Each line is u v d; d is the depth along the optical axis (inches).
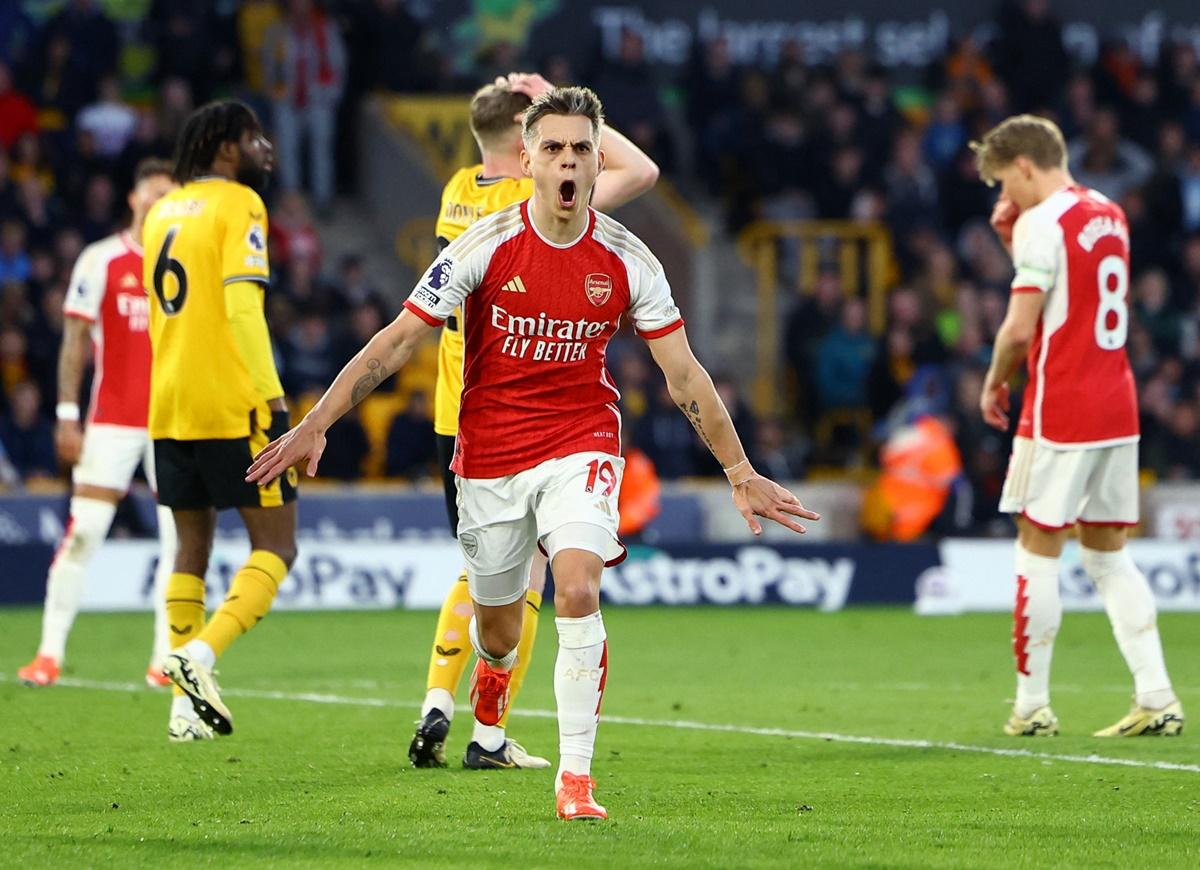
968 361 2522.1
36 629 1739.7
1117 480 1038.4
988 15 3341.5
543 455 741.9
